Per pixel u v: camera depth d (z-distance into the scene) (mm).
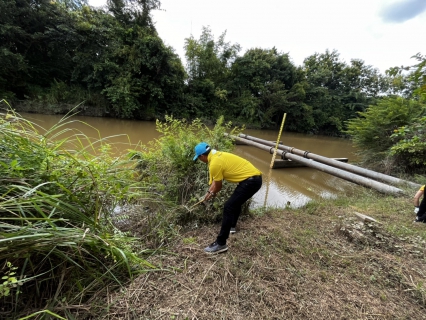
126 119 15539
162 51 15383
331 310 1585
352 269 2043
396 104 7059
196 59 21062
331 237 2582
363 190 5301
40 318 1254
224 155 2252
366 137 7512
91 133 8969
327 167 6230
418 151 5574
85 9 14938
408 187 4824
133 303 1491
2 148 1540
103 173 2020
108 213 1990
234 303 1579
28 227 1228
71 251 1502
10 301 1321
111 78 14289
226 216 2111
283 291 1729
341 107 27344
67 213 1503
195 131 4758
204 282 1752
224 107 21266
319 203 3854
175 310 1471
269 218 3064
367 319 1531
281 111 23875
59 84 13688
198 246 2246
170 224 2561
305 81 25094
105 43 15109
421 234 2699
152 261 1952
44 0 13062
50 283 1473
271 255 2150
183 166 3088
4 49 10992
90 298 1474
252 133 18156
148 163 3326
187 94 19359
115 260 1540
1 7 11195
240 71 22141
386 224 2926
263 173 6922
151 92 15812
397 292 1819
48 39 13391
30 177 1571
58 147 1956
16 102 11703
